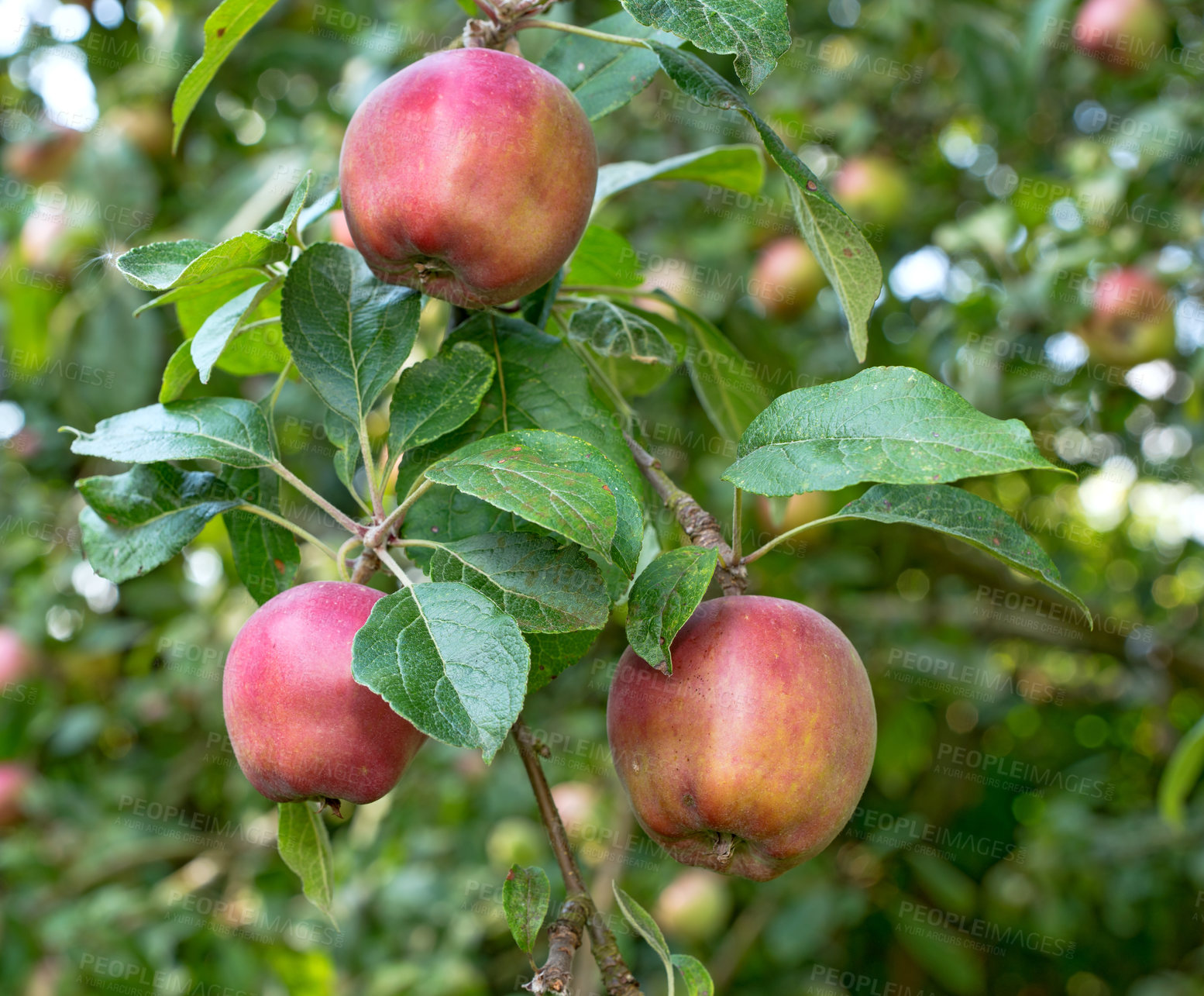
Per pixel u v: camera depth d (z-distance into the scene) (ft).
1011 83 10.21
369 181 3.75
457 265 3.85
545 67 4.93
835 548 12.35
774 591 11.91
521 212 3.72
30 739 12.63
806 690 3.68
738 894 13.35
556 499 3.22
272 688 3.50
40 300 10.27
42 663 12.50
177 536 4.17
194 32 10.48
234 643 3.71
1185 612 13.38
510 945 14.12
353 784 3.56
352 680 3.49
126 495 4.21
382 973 11.39
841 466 3.35
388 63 9.84
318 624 3.55
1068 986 18.40
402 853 12.41
